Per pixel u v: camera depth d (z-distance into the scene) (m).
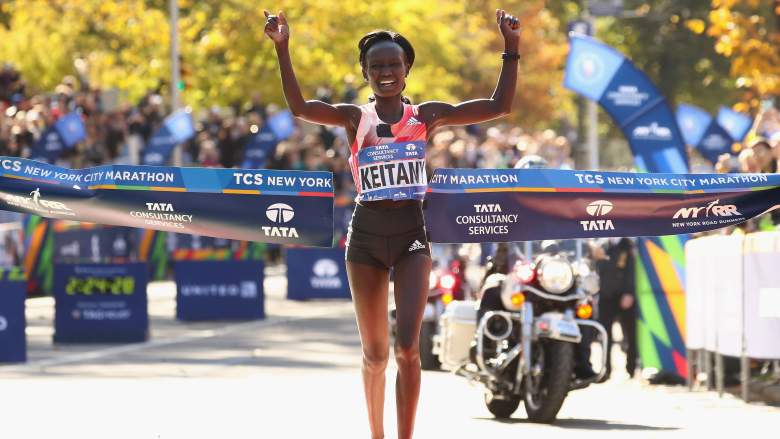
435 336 34.69
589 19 57.19
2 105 66.62
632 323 35.00
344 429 24.67
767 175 22.41
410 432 18.80
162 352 39.38
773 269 29.20
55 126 62.19
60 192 21.55
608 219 22.36
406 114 18.69
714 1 59.62
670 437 24.09
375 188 18.64
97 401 28.44
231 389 30.61
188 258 49.12
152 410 27.11
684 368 33.88
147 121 75.00
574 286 26.69
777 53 58.97
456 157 65.75
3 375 33.69
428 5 100.88
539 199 22.14
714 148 54.25
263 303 49.34
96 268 42.34
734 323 30.14
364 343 19.30
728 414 27.55
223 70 97.69
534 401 26.50
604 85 36.00
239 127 74.06
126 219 21.58
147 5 99.75
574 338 25.72
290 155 71.69
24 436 23.86
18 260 50.62
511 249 27.94
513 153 77.69
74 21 96.12
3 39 94.50
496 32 143.00
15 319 36.66
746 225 32.22
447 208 22.05
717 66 147.00
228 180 21.48
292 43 94.31
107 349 40.44
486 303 27.11
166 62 94.88
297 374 33.94
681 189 22.36
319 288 57.28
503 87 18.98
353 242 18.91
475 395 30.47
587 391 32.50
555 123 171.50
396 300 18.66
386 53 18.50
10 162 21.52
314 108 18.47
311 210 21.52
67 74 93.94
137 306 42.47
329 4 94.94
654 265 34.47
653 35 149.75
